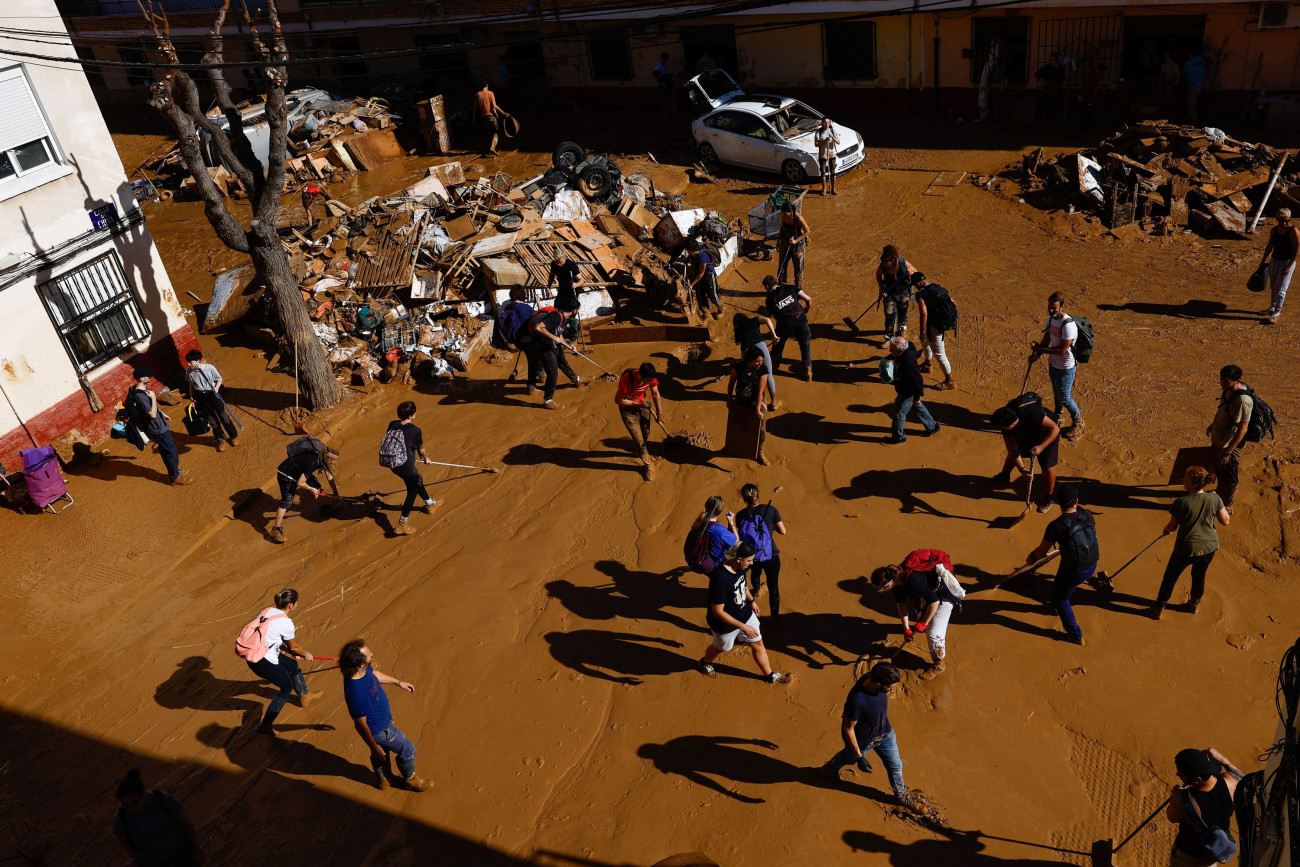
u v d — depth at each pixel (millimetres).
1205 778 5762
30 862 7500
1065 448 10781
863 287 14984
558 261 13594
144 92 30656
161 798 6504
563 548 10250
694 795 7449
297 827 7574
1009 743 7617
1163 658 8164
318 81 27594
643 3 22375
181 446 12883
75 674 9344
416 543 10609
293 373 14266
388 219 16562
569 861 7078
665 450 11641
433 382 13742
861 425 11664
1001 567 9305
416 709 8547
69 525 11516
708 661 8359
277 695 8414
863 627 8828
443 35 26062
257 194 12336
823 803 7281
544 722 8258
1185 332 12680
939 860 6793
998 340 13078
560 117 25250
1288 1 17000
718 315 14469
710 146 20281
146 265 13836
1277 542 9156
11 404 12242
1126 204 15688
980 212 17094
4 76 11727
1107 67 19781
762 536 8227
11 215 12023
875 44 21656
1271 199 15672
